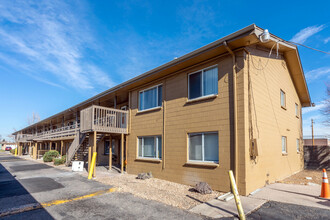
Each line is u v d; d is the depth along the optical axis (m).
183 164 9.24
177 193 7.61
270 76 10.07
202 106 8.84
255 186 7.72
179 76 10.03
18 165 18.09
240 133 7.46
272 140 9.57
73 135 17.95
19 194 7.65
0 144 81.69
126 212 5.74
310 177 10.72
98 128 11.59
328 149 14.77
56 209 6.05
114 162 16.91
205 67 8.99
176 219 5.21
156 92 11.46
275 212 5.46
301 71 13.05
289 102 12.75
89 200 6.87
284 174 10.73
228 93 8.00
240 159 7.33
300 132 15.12
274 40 9.06
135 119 12.52
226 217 5.22
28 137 30.44
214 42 7.79
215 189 7.91
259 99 8.69
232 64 8.01
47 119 27.14
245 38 7.15
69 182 9.72
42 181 10.08
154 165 10.74
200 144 8.84
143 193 7.62
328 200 6.41
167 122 10.34
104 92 14.78
